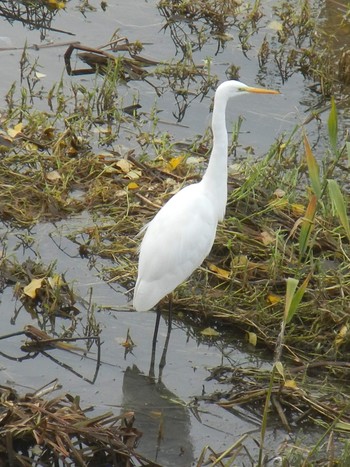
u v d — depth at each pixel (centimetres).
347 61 1717
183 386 955
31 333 991
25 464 792
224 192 1049
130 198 1262
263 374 968
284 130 1542
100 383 944
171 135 1488
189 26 1895
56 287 1055
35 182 1269
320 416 925
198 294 1097
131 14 1923
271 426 906
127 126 1504
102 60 1692
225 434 890
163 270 973
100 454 818
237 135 1442
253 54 1812
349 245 1171
